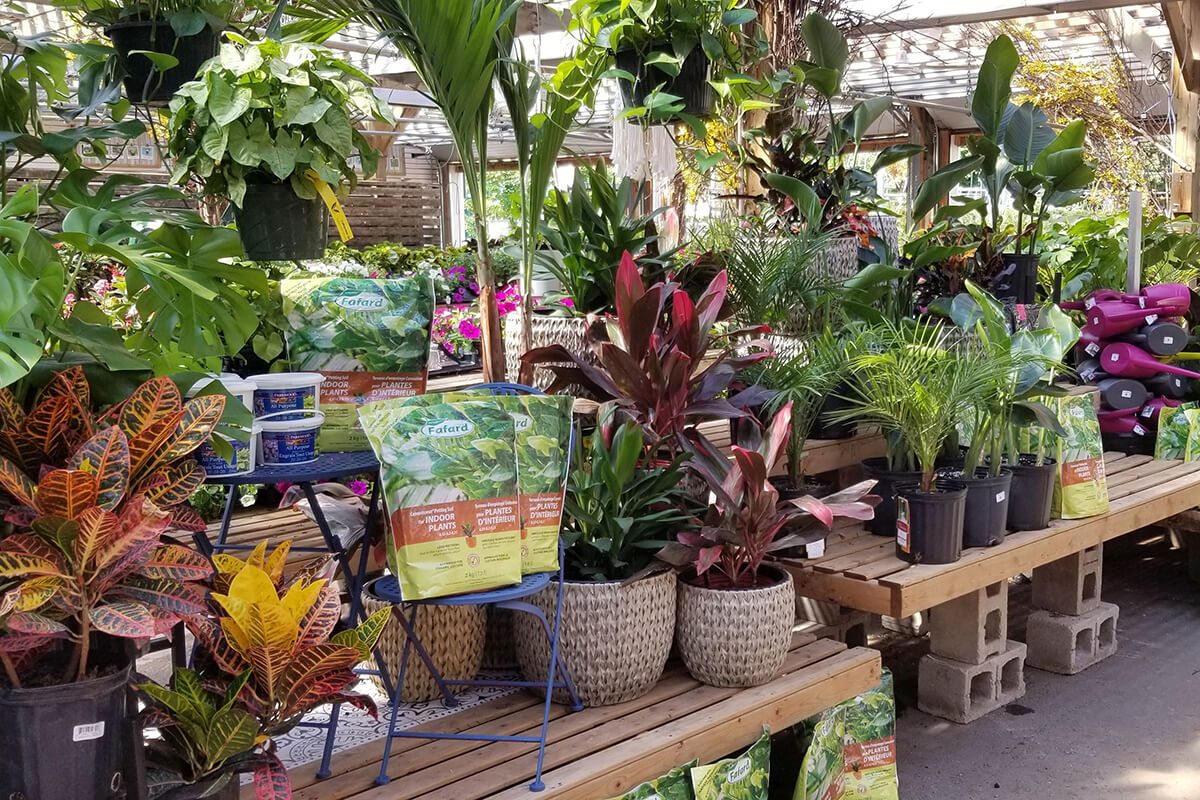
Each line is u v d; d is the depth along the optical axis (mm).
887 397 3096
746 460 2465
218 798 1681
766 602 2465
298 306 2451
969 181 5688
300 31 2879
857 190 4457
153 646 2545
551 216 3535
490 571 2084
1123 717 3502
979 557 3197
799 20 4602
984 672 3518
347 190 2494
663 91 3271
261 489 3281
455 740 2291
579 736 2271
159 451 1692
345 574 2361
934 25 5895
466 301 7023
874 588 2965
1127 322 4703
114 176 2117
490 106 2871
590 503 2510
